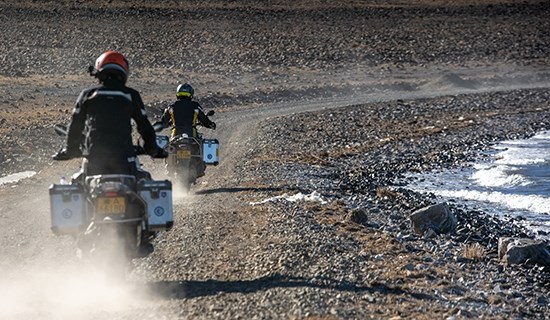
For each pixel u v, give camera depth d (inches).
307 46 4790.8
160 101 2363.4
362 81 3750.0
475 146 1704.0
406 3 6314.0
